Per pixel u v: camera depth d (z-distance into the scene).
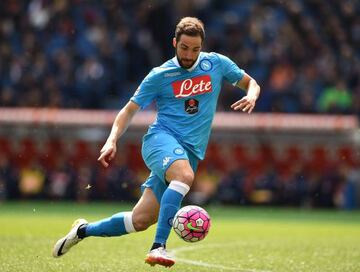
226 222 60.06
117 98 89.38
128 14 97.75
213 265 31.97
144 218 26.55
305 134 80.25
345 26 99.88
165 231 25.14
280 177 78.50
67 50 92.56
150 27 96.06
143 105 26.64
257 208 76.69
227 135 80.88
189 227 24.81
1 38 96.81
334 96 84.56
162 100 26.69
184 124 26.38
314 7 102.25
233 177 77.81
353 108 84.00
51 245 38.44
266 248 39.75
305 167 80.31
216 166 80.69
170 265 25.11
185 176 25.11
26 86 88.50
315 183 77.12
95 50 93.19
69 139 81.88
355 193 76.75
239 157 80.81
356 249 39.84
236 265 32.09
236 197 77.50
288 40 95.12
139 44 93.75
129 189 78.62
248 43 95.25
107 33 95.12
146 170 80.69
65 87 88.00
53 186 79.31
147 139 26.53
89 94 87.50
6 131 82.50
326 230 53.88
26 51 92.69
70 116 82.00
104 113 82.19
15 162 82.38
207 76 26.73
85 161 81.38
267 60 91.62
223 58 27.39
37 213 64.56
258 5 100.88
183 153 25.58
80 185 78.50
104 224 27.06
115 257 33.91
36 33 96.00
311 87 88.44
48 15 97.19
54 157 81.88
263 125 80.00
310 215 69.62
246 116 80.62
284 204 77.44
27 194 79.94
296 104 85.25
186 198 77.56
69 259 32.62
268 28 96.38
